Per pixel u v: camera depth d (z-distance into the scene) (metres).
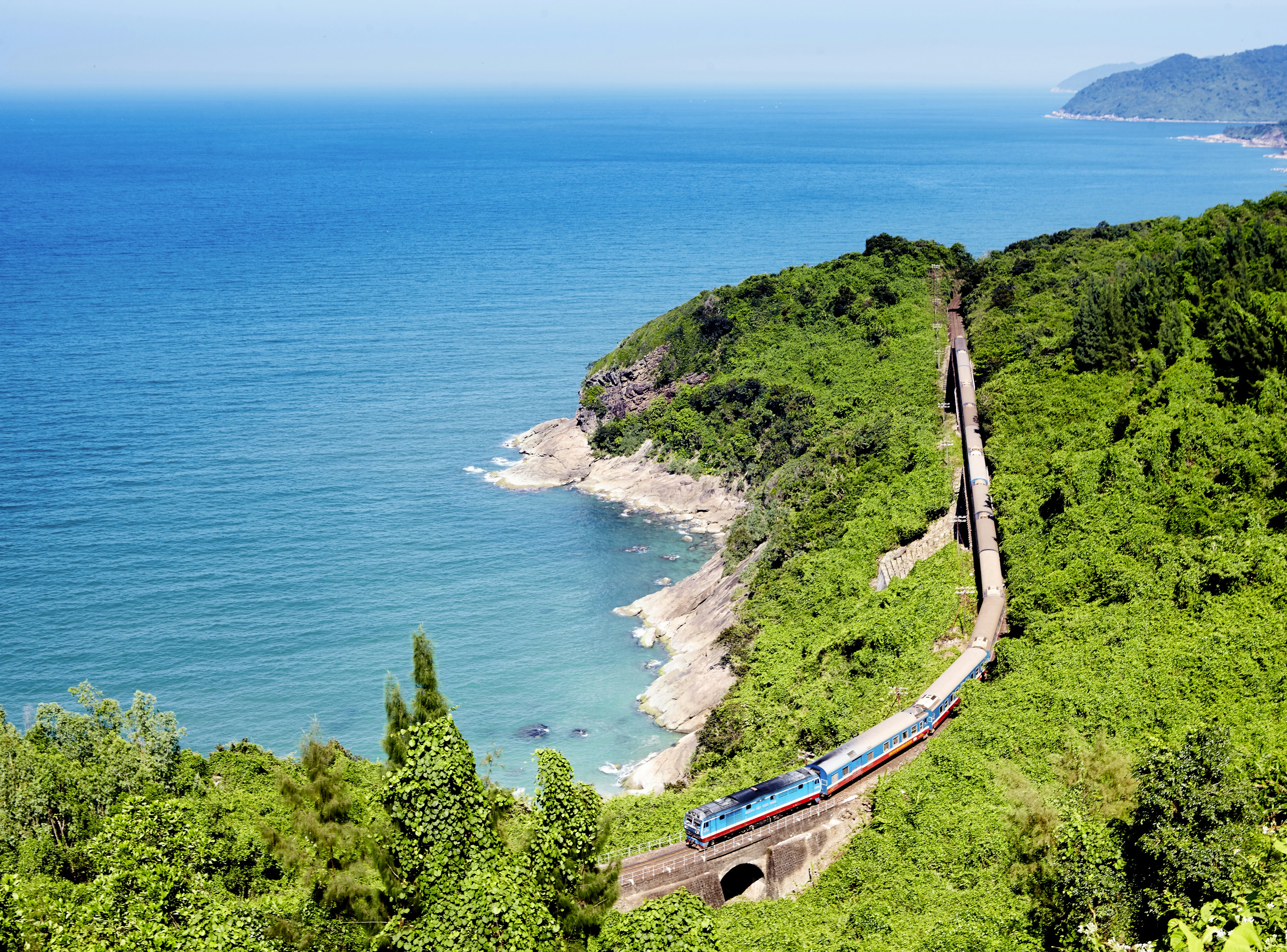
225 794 72.94
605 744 98.81
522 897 31.58
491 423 191.25
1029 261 169.88
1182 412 100.25
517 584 130.88
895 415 136.25
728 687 100.44
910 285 178.00
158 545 136.62
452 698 105.81
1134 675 71.50
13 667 107.50
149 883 41.38
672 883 63.09
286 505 151.75
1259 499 88.06
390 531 144.62
